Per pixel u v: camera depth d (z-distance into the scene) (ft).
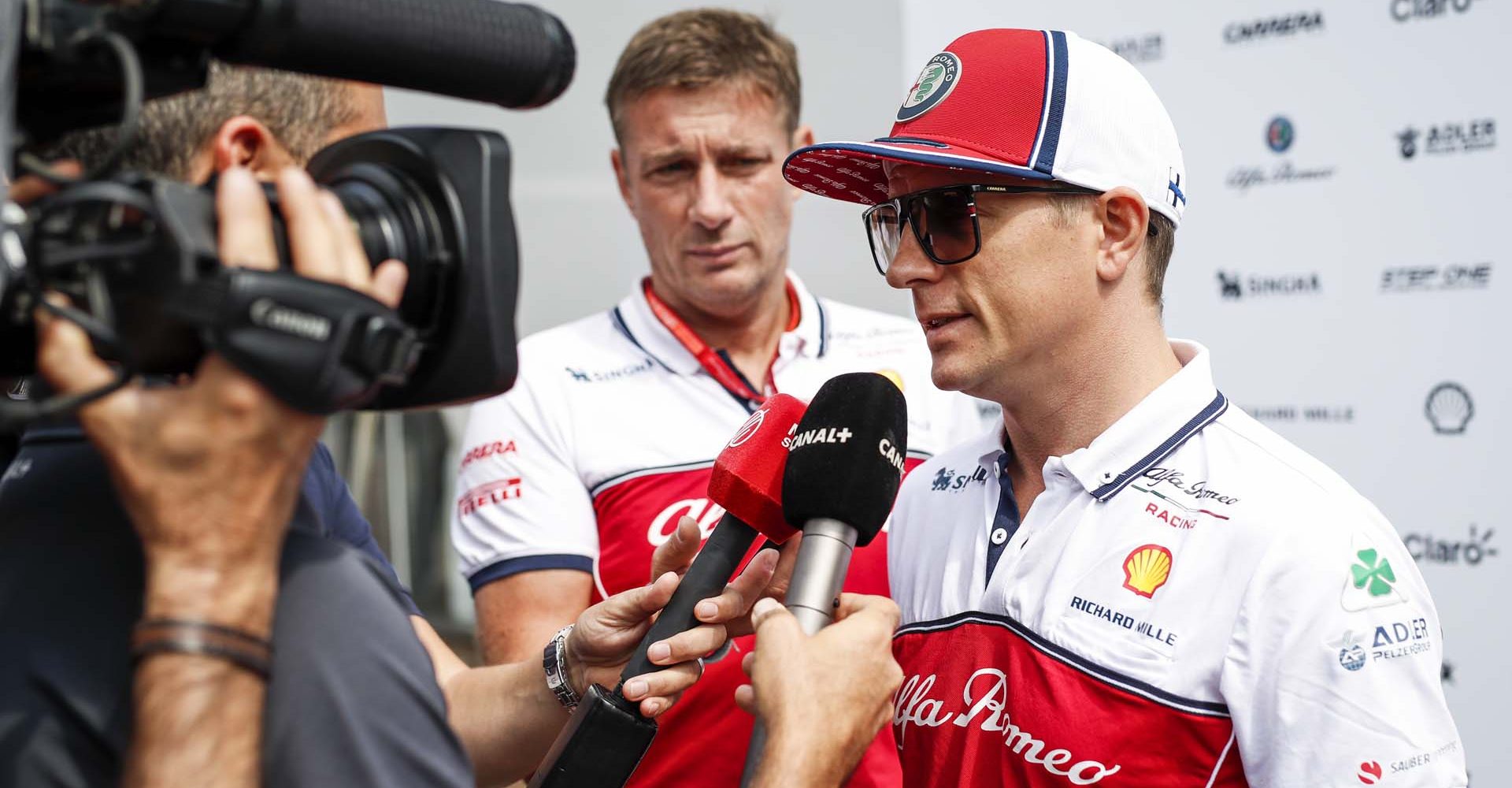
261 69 3.05
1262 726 4.19
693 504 6.82
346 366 2.55
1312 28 8.29
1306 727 4.06
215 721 2.50
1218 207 8.72
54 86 2.60
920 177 4.69
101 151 3.09
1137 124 4.67
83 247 2.45
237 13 2.64
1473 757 7.84
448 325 2.88
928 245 4.66
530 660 5.03
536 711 4.90
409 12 2.84
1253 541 4.26
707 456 6.97
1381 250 8.11
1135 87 4.74
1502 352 7.69
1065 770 4.39
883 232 5.01
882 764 6.36
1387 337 8.10
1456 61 7.78
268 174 3.40
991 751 4.62
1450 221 7.86
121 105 2.70
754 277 7.12
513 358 2.93
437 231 2.88
